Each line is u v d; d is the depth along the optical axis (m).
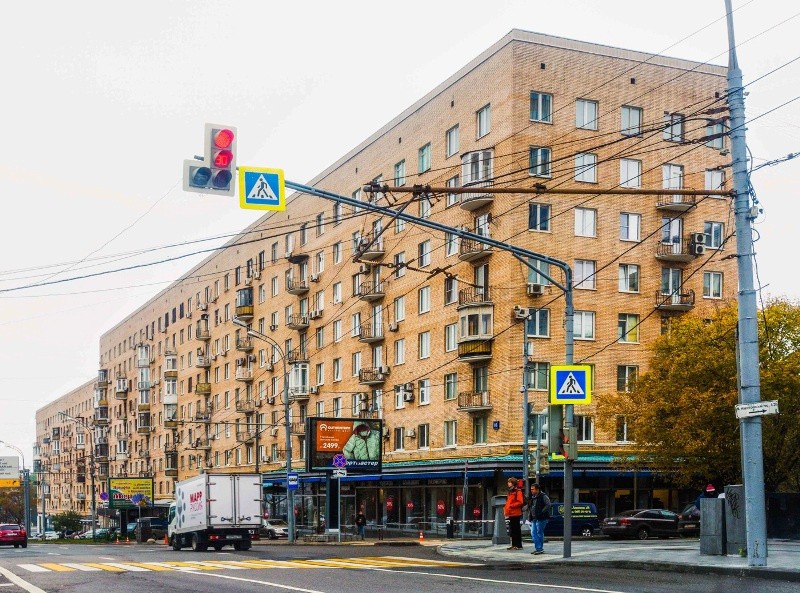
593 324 46.84
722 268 49.94
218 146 13.98
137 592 14.53
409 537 48.22
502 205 46.03
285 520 65.94
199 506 33.34
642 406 40.34
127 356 114.06
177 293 96.62
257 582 16.17
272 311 72.75
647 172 48.06
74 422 138.12
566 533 21.06
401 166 54.88
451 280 50.16
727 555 20.00
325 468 46.62
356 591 14.11
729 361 37.44
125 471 111.88
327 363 63.44
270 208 15.82
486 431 46.94
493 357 46.44
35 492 157.12
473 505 47.44
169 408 95.50
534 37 46.31
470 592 13.66
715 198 49.25
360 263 58.72
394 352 55.53
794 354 36.72
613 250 47.44
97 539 80.19
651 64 48.59
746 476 17.28
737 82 17.89
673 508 48.19
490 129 46.91
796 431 36.19
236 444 78.69
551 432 21.09
